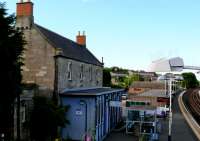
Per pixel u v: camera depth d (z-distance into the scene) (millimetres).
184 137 30000
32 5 28016
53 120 23781
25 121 23672
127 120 31562
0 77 17938
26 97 23828
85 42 44875
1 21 18406
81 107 26484
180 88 126375
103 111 29297
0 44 17500
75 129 26500
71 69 30594
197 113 52594
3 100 18500
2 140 18922
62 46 31047
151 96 39438
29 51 27672
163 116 43125
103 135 29078
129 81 91938
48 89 27141
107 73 70562
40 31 27562
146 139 27672
